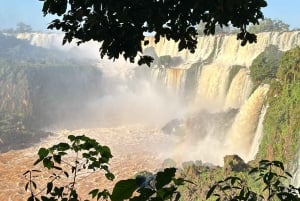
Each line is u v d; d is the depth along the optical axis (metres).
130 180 3.23
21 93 89.06
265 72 54.41
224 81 66.75
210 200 29.67
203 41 79.44
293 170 34.34
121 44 6.21
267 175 4.70
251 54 67.50
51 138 72.75
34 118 86.81
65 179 44.00
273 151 37.41
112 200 3.20
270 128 38.88
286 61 40.66
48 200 4.98
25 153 61.41
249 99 51.19
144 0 5.71
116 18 5.92
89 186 43.50
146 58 6.51
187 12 5.95
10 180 46.84
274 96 41.81
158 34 6.23
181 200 32.03
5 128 75.06
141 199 3.30
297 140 35.00
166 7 5.78
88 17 5.80
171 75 80.50
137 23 5.96
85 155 5.11
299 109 35.75
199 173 35.84
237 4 5.30
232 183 4.46
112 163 53.44
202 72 73.00
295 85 37.59
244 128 50.41
